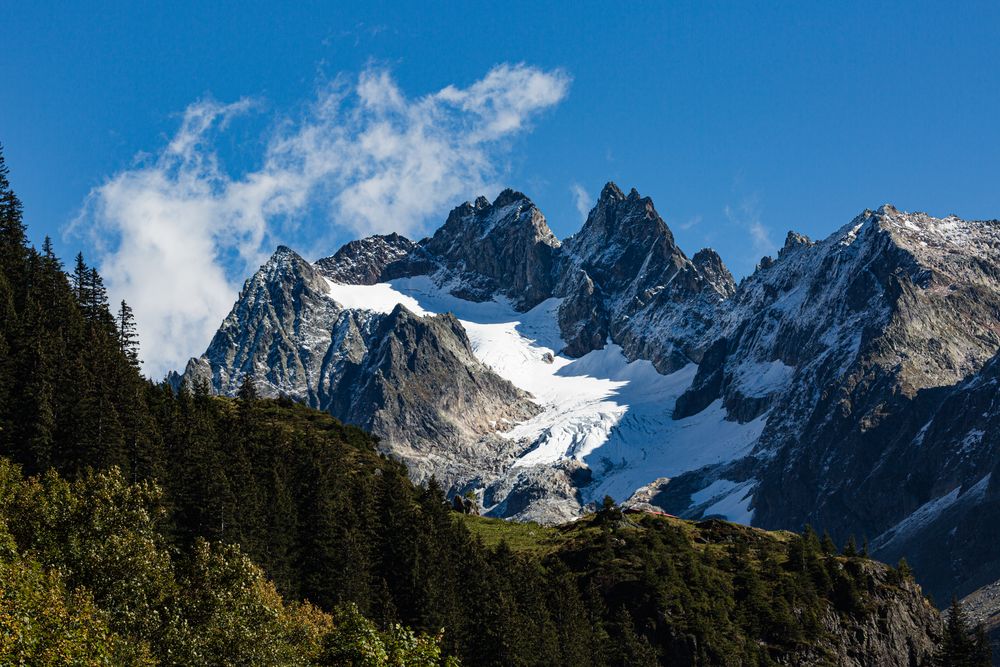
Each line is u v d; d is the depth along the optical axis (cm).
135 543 9738
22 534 9738
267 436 17488
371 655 9000
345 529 14838
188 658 8975
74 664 8038
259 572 10288
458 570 15400
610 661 16475
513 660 13475
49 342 15275
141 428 14238
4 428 13525
